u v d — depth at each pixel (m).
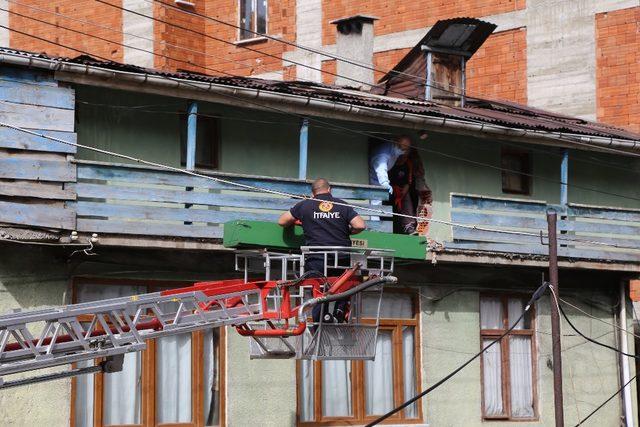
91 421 20.48
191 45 37.84
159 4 36.94
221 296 16.05
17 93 19.53
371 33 28.94
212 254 21.78
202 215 21.12
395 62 37.03
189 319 15.68
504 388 25.58
